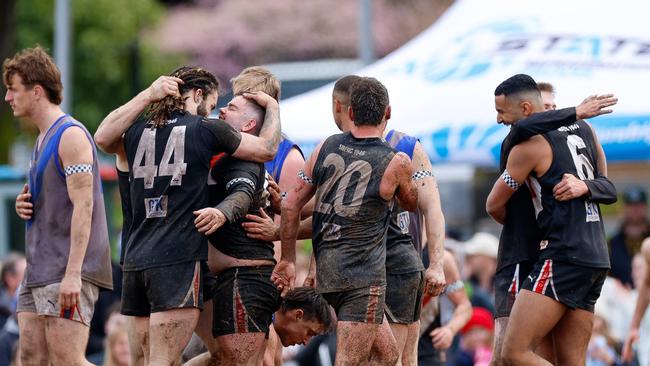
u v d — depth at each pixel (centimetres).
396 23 12219
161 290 2484
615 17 4309
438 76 4266
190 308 2492
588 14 4338
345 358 2469
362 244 2478
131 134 2555
